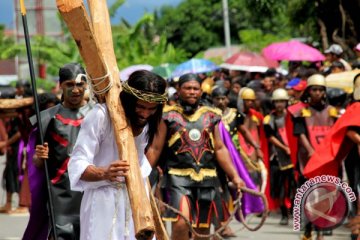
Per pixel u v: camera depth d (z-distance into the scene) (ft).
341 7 72.33
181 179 27.73
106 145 18.88
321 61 68.03
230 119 37.88
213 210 28.07
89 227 18.93
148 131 19.12
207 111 28.25
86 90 25.52
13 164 48.73
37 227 24.81
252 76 66.13
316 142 38.73
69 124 24.81
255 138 43.78
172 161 27.91
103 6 19.30
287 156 43.19
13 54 117.39
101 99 18.83
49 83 116.16
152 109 18.38
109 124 18.69
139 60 119.24
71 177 18.69
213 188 27.99
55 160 24.66
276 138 43.45
